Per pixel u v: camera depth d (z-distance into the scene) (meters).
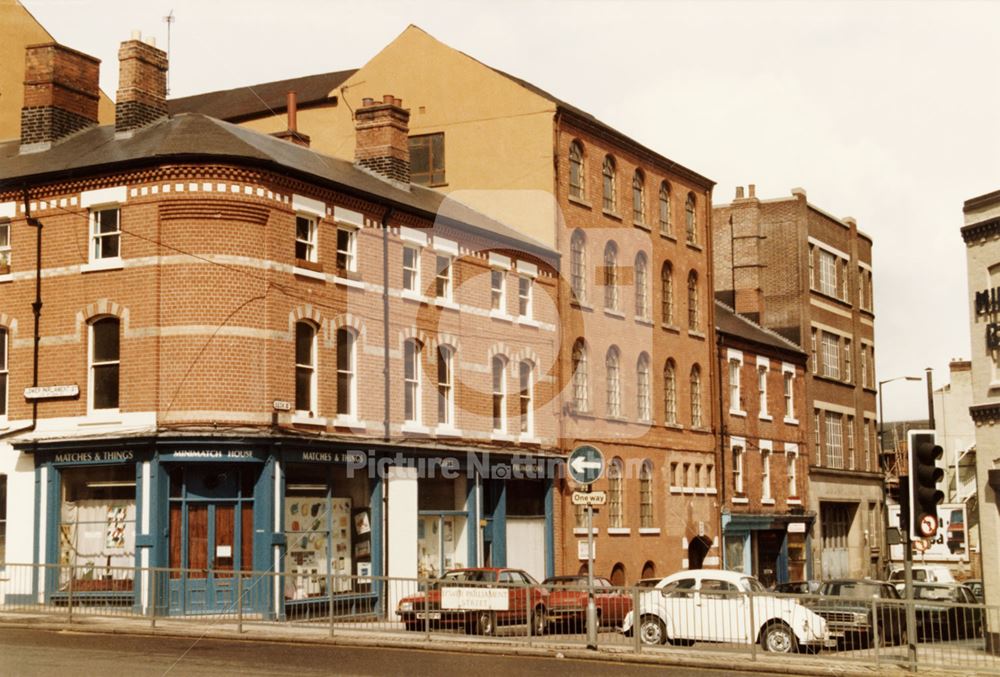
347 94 43.53
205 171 28.14
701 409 47.72
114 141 30.59
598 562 39.91
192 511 27.80
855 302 63.88
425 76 42.41
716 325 50.47
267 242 28.72
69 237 29.30
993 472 26.00
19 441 28.94
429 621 23.58
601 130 42.44
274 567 27.66
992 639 21.38
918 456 21.12
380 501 31.36
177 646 21.11
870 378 65.69
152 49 31.34
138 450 27.72
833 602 23.31
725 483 48.62
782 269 57.72
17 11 40.06
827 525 58.75
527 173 40.31
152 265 28.20
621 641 23.81
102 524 28.38
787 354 55.31
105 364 28.75
